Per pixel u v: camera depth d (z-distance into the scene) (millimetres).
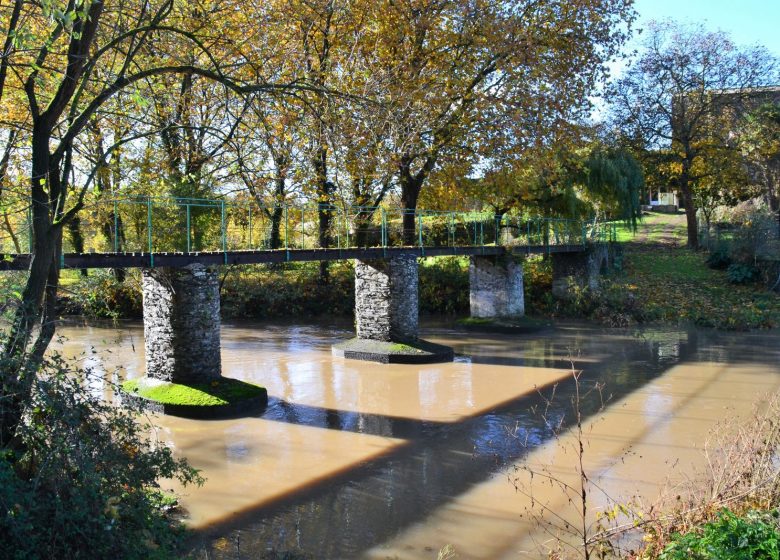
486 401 13422
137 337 21078
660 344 19562
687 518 5980
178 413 12250
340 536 7348
